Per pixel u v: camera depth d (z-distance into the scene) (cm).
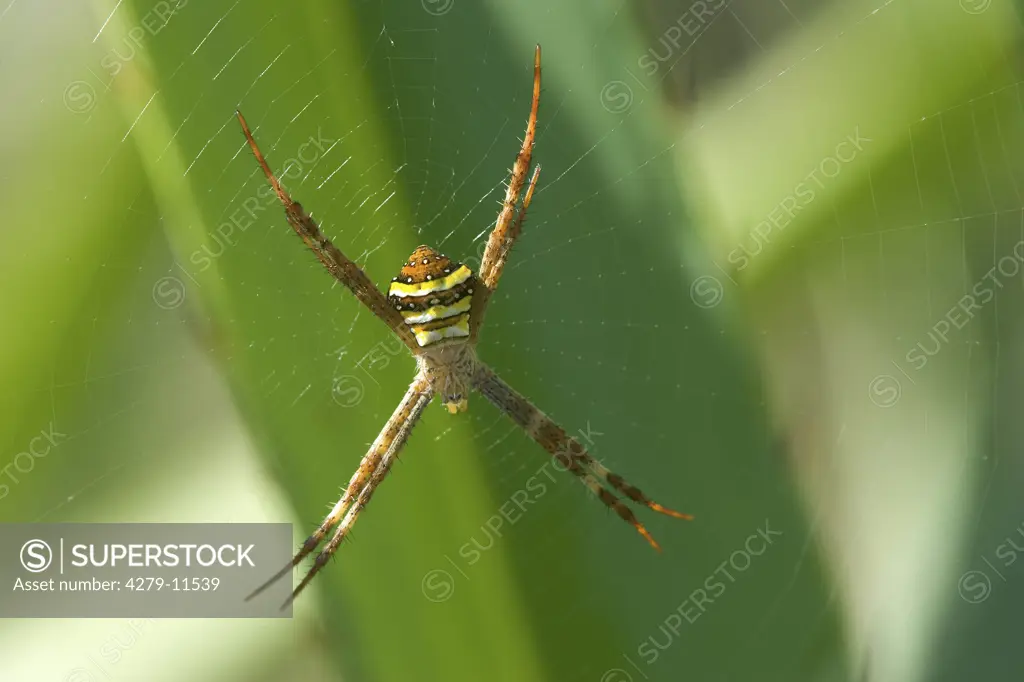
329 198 42
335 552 42
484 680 42
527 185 42
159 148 41
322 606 42
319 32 42
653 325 42
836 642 42
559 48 42
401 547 42
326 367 42
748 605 42
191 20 41
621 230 42
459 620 42
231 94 41
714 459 42
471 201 42
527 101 42
